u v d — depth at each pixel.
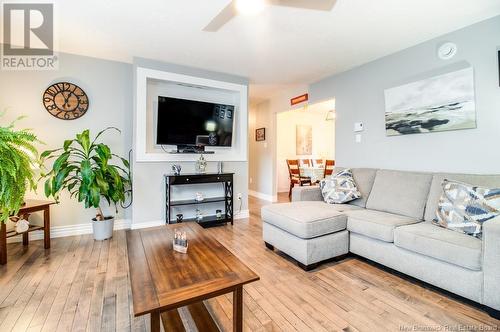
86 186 2.67
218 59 3.23
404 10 2.12
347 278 2.08
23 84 2.88
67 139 3.08
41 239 2.94
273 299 1.78
